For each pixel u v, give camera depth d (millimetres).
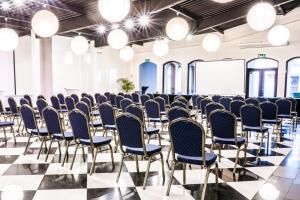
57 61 11625
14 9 7871
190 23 9000
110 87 14570
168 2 6242
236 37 11641
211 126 3934
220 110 3752
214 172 3883
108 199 2986
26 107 4414
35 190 3219
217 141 3953
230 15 8062
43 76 11680
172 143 3023
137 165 3867
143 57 15109
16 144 5559
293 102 8000
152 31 10094
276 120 5914
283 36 5801
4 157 4594
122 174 3795
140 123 3152
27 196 3051
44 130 4582
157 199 3000
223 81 11414
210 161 2953
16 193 3133
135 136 3238
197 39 12914
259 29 4414
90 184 3414
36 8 7781
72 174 3773
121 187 3330
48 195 3078
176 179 3611
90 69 12516
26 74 11539
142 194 3127
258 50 11266
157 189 3277
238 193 3174
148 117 6324
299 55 10078
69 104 7363
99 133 6715
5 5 7199
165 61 14320
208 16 8742
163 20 9188
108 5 3734
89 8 7773
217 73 11570
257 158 4652
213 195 3113
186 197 3059
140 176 3719
